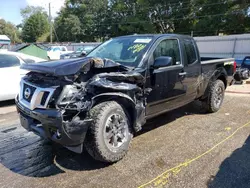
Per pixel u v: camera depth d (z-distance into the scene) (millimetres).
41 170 3064
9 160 3326
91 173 2979
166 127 4484
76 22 52188
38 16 67688
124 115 3232
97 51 4262
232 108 5746
